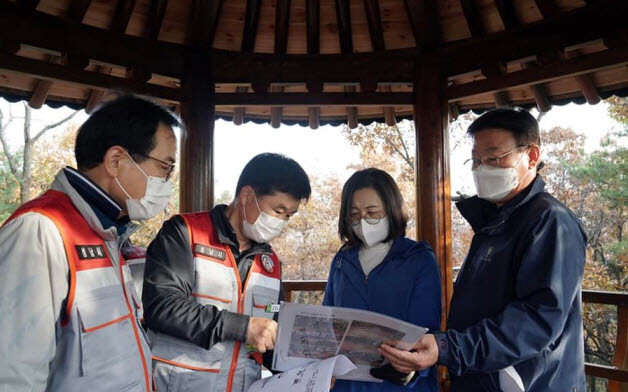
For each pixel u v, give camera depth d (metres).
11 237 0.93
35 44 3.16
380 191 1.77
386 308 1.69
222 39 3.95
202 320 1.31
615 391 2.89
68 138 13.32
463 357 1.40
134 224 1.25
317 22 3.84
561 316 1.39
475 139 1.66
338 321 1.35
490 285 1.56
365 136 12.82
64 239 0.98
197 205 3.61
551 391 1.44
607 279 10.85
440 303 1.69
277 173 1.49
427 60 3.69
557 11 3.30
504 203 1.68
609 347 10.74
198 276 1.43
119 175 1.13
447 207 3.64
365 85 3.78
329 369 1.31
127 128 1.12
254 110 4.75
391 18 3.83
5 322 0.87
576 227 1.49
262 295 1.52
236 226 1.57
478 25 3.64
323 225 13.74
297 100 3.81
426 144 3.64
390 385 1.65
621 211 11.90
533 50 3.34
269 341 1.33
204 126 3.67
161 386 1.38
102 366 1.00
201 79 3.69
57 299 0.95
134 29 3.74
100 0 3.49
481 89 3.53
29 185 13.08
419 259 1.72
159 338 1.43
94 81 3.37
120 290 1.10
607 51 3.05
